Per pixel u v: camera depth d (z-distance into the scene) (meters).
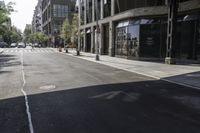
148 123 6.75
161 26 25.53
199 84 12.38
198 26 21.58
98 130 6.24
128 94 10.25
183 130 6.24
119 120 7.00
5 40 111.88
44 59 29.81
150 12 25.56
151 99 9.42
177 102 9.00
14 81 13.60
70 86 12.01
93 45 43.06
